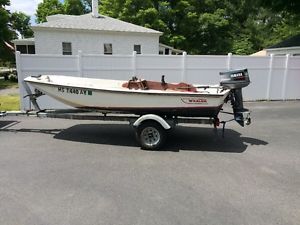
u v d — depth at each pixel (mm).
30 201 3670
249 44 35469
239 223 3248
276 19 37875
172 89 6277
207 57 11453
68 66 9984
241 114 6105
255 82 12406
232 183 4285
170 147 6023
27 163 4980
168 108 5883
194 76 11523
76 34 18031
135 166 4910
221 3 34531
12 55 27578
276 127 7973
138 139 5828
